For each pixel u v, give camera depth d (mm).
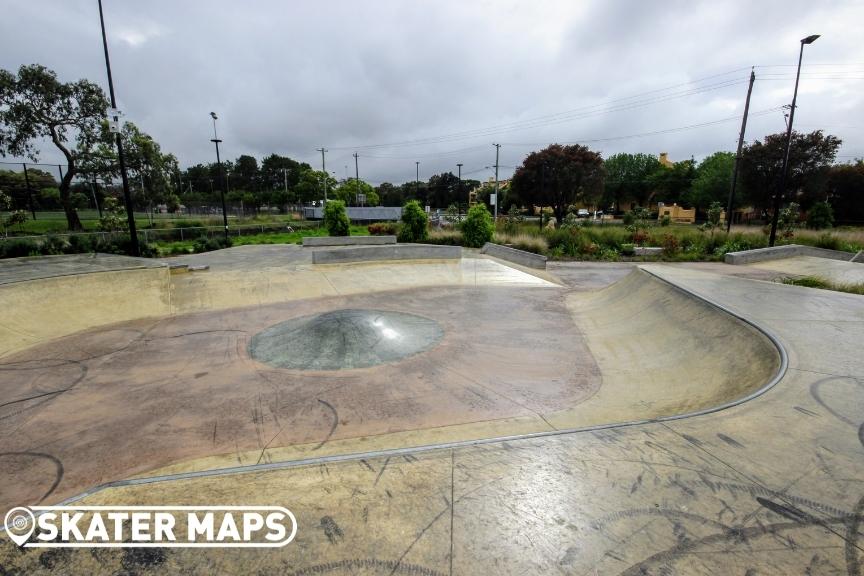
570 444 3051
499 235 21281
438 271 13430
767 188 33688
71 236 15766
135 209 29984
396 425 4406
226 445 4078
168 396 5113
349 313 7527
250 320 8398
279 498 2508
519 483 2609
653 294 8539
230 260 16078
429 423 4438
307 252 18656
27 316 7586
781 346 4828
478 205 21094
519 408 4758
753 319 5852
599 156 37656
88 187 26891
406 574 1947
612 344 7031
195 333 7559
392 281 12172
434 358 6316
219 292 10406
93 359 6301
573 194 38656
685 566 1941
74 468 3729
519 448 3012
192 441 4152
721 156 45031
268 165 92625
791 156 31703
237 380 5562
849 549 2023
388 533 2203
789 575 1876
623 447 2994
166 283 10000
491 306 9570
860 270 13758
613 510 2344
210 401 4980
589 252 19125
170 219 33906
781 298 7184
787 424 3236
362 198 55031
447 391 5215
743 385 4492
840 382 3936
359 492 2551
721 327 6082
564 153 37688
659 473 2674
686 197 51406
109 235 17453
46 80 22219
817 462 2748
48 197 26375
